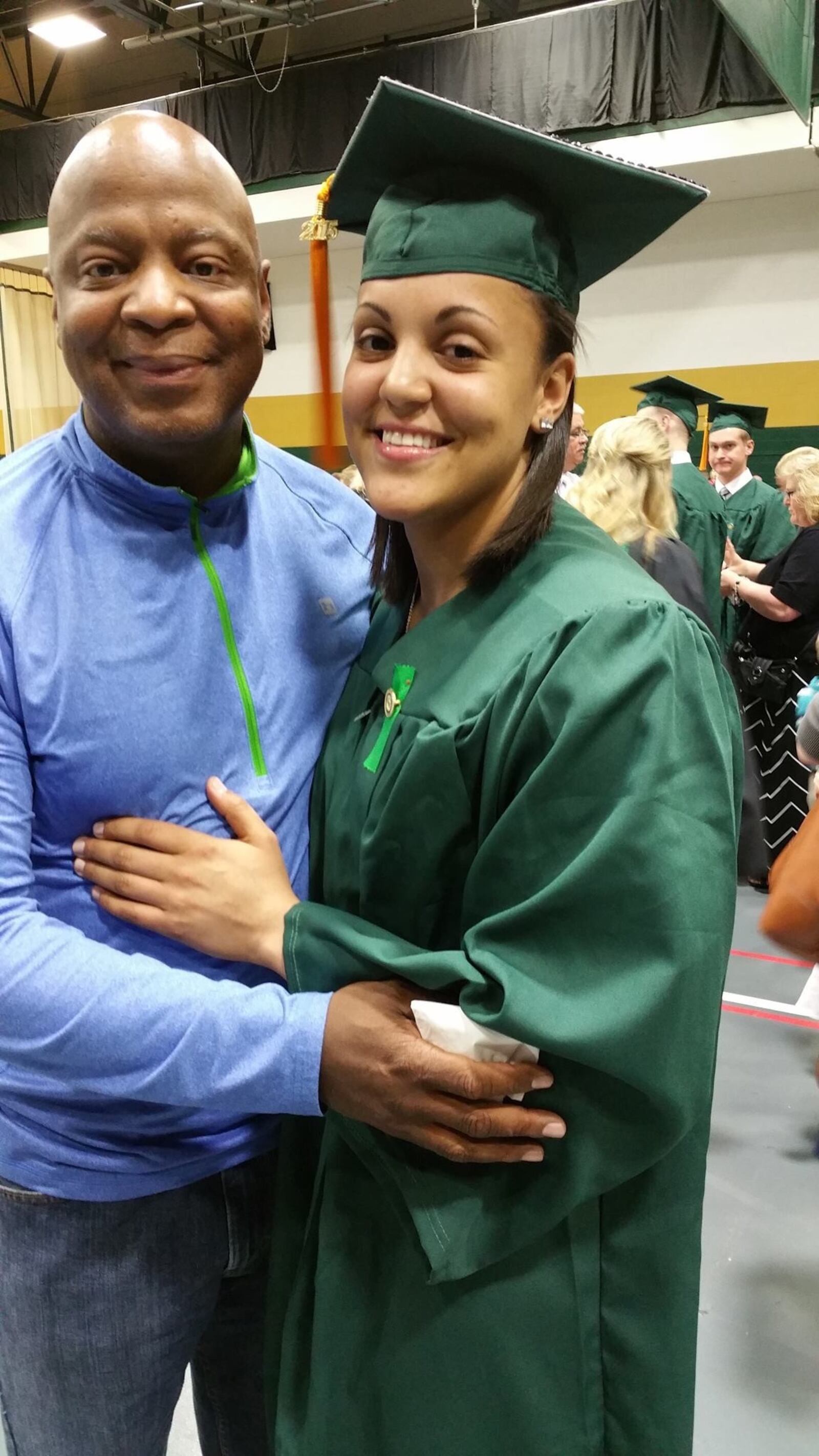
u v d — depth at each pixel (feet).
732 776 2.84
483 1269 2.82
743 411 15.88
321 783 3.35
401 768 2.82
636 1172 2.65
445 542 2.96
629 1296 2.90
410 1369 2.91
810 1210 7.18
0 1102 3.26
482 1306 2.82
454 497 2.72
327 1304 3.09
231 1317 3.95
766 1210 7.19
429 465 2.68
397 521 3.07
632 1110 2.60
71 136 27.81
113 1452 3.50
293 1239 3.43
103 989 2.72
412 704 2.89
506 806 2.67
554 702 2.52
